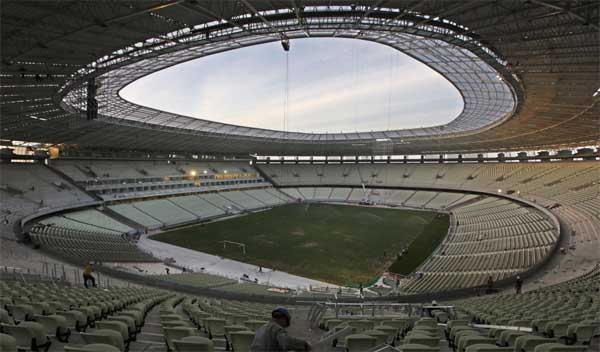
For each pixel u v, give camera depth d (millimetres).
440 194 72062
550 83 28312
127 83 35594
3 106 32750
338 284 29391
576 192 47875
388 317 12367
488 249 33406
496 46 22625
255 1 18078
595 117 38000
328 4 19250
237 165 83188
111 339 6117
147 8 16484
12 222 36094
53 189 48062
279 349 3982
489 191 65375
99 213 49344
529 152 67312
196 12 18672
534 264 25359
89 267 18281
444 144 67125
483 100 41844
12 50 21359
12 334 6422
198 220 56188
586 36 19672
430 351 5941
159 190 62062
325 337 7254
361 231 48719
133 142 56531
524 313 10984
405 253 38250
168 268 30734
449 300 19781
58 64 25109
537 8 17312
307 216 60062
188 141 60781
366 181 82500
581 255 26719
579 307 11562
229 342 7699
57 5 16094
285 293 23203
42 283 17250
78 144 53844
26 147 49188
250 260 36031
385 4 19219
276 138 67500
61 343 7316
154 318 11008
